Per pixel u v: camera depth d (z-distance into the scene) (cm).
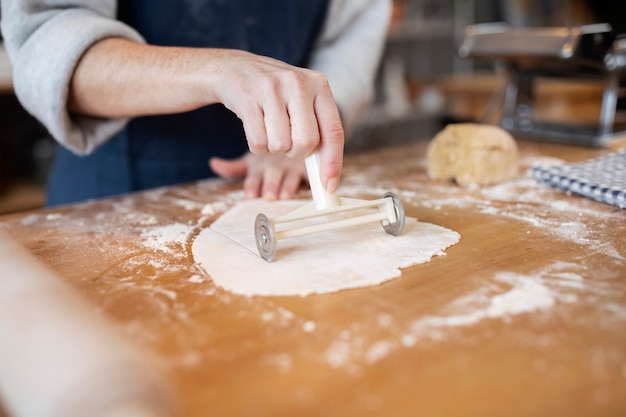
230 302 50
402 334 44
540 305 49
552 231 67
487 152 88
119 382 31
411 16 284
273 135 59
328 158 61
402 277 55
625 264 57
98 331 35
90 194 108
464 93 228
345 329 45
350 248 62
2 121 181
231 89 63
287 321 47
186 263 60
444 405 36
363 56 110
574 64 109
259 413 36
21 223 74
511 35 114
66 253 63
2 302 39
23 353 34
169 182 106
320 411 36
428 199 82
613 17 114
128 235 69
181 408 36
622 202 75
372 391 37
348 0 112
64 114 80
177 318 48
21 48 80
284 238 59
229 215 76
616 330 45
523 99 127
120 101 77
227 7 99
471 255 60
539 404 36
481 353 42
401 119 260
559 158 105
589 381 38
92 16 80
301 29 107
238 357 42
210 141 106
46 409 30
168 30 98
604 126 115
